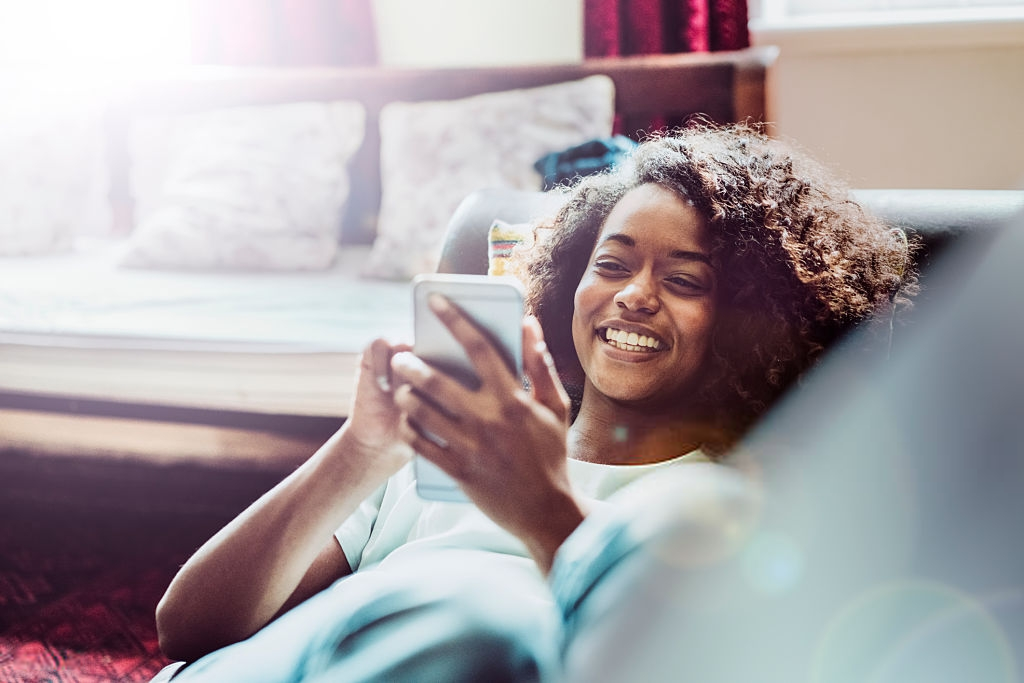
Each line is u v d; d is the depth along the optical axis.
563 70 2.42
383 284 2.23
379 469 0.79
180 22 2.81
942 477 0.85
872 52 2.46
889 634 0.62
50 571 1.75
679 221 0.85
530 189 2.27
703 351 0.85
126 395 1.77
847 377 0.86
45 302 1.97
